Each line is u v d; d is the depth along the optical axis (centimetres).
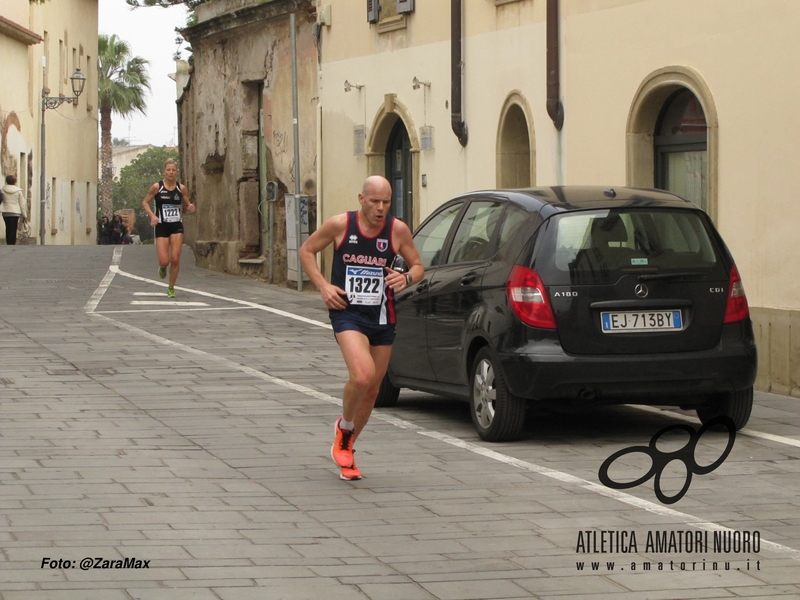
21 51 5969
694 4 1722
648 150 1877
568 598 731
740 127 1642
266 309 2458
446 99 2469
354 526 892
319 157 3012
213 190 3659
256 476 1053
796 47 1541
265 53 3253
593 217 1188
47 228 6656
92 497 966
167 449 1158
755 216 1619
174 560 798
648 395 1170
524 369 1152
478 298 1225
